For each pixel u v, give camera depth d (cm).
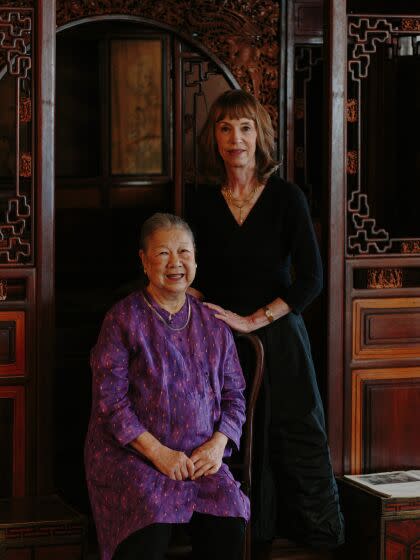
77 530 321
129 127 732
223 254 335
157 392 289
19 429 347
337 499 346
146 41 726
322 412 343
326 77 370
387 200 588
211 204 339
